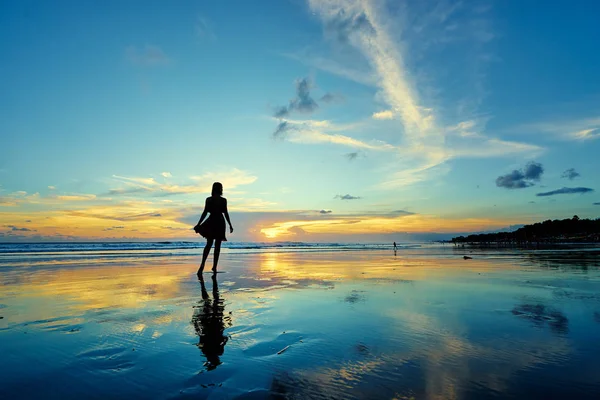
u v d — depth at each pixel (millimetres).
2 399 1545
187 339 2488
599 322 2939
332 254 17891
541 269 8062
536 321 2988
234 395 1602
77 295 4387
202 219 7117
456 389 1646
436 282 5688
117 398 1570
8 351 2221
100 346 2326
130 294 4477
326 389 1664
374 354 2164
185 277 6457
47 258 13375
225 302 3904
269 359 2084
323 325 2881
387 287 5121
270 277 6465
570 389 1638
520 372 1857
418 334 2607
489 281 5805
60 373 1862
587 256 13734
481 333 2619
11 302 3916
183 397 1584
